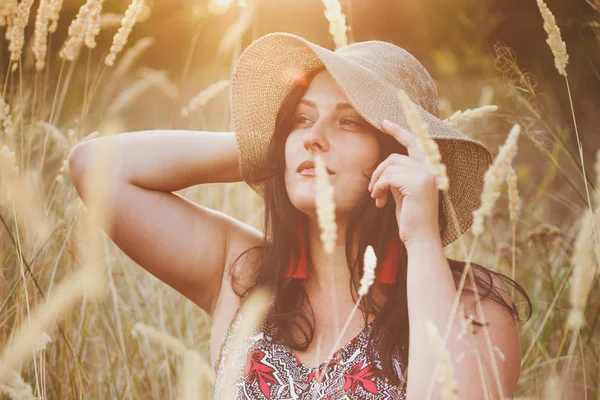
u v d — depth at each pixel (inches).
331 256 82.7
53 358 95.5
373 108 78.5
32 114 109.9
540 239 119.4
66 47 100.7
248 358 79.9
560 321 108.4
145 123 168.4
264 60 85.9
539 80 239.8
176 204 90.4
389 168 75.1
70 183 113.8
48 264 93.1
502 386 75.3
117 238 88.7
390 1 294.5
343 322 81.7
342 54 87.1
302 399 77.4
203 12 149.5
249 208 129.6
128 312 111.2
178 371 103.0
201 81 166.4
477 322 75.3
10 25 96.0
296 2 261.6
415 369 68.9
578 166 95.0
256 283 84.0
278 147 85.2
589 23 115.0
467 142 82.2
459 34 285.9
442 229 84.8
